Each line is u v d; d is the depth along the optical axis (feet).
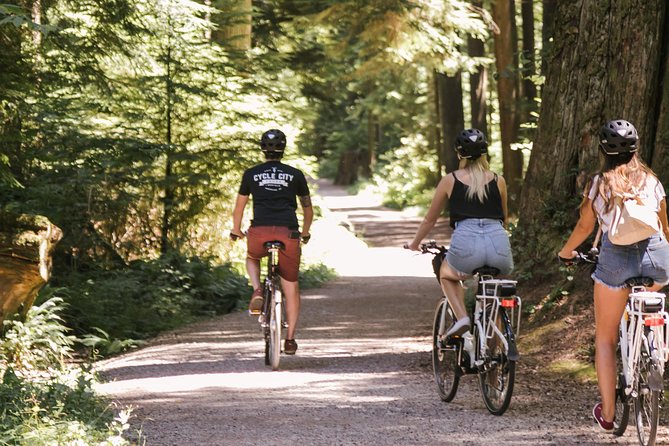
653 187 24.20
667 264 23.90
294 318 39.17
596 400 31.09
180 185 63.62
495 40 102.17
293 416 29.71
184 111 65.67
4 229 41.34
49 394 28.89
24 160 53.47
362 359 40.75
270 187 38.14
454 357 31.04
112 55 53.11
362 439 26.58
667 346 23.68
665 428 27.27
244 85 67.41
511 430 27.32
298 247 38.37
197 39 65.98
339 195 236.02
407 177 197.26
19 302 40.86
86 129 60.03
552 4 79.30
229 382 35.99
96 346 47.98
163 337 49.78
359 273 86.02
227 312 61.98
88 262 59.98
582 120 42.78
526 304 41.81
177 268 63.57
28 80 45.50
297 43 114.83
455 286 30.30
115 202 59.36
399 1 95.30
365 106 204.85
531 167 45.24
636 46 41.16
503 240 29.22
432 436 26.81
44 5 46.32
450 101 142.51
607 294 24.45
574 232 25.43
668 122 40.52
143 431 27.55
